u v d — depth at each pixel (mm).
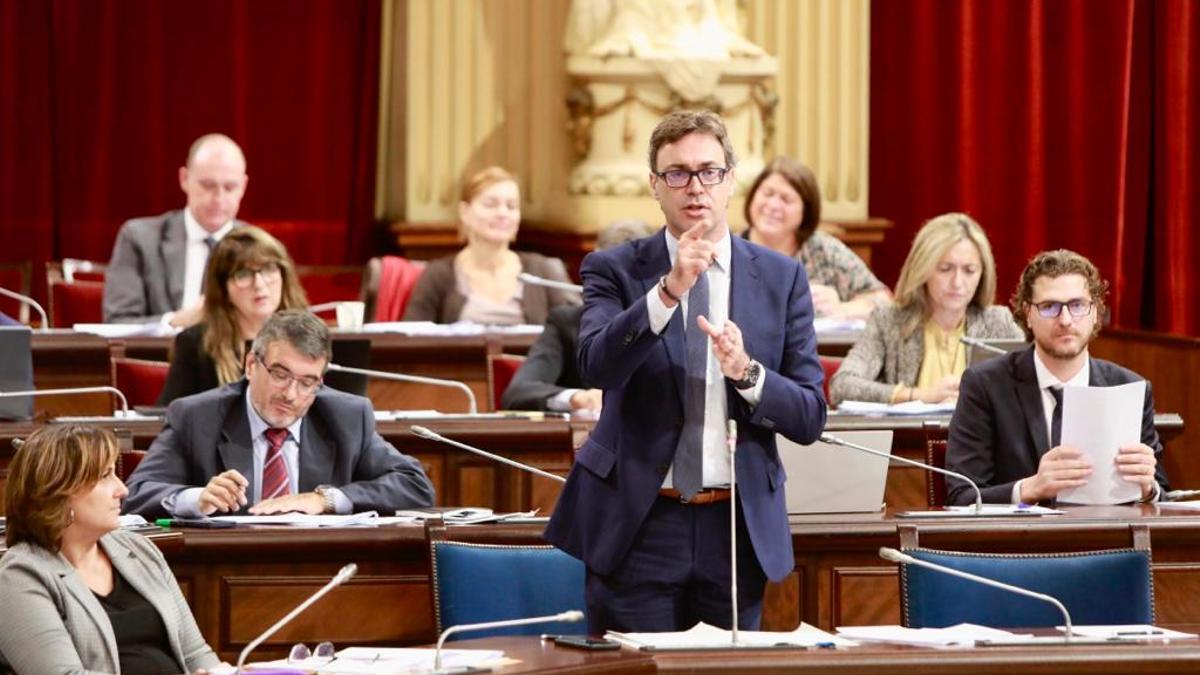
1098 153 33406
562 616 10961
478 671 10305
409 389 23312
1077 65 33312
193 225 25422
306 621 14773
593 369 11750
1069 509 15398
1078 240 33562
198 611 14625
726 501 12164
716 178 12016
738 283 12289
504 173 25672
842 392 20344
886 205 34156
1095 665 10969
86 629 12195
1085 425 15617
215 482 14945
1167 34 33031
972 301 20578
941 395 19891
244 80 33062
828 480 15172
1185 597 15148
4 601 12023
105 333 23188
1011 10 33406
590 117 30891
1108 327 28078
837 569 15125
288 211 33438
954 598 13430
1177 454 25766
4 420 18328
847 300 25391
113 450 12539
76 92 32688
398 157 34281
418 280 25766
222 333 18953
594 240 30641
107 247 32875
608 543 12094
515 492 19203
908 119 33875
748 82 31016
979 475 16297
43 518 12242
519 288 25641
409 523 14938
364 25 33500
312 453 16031
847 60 33250
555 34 32562
